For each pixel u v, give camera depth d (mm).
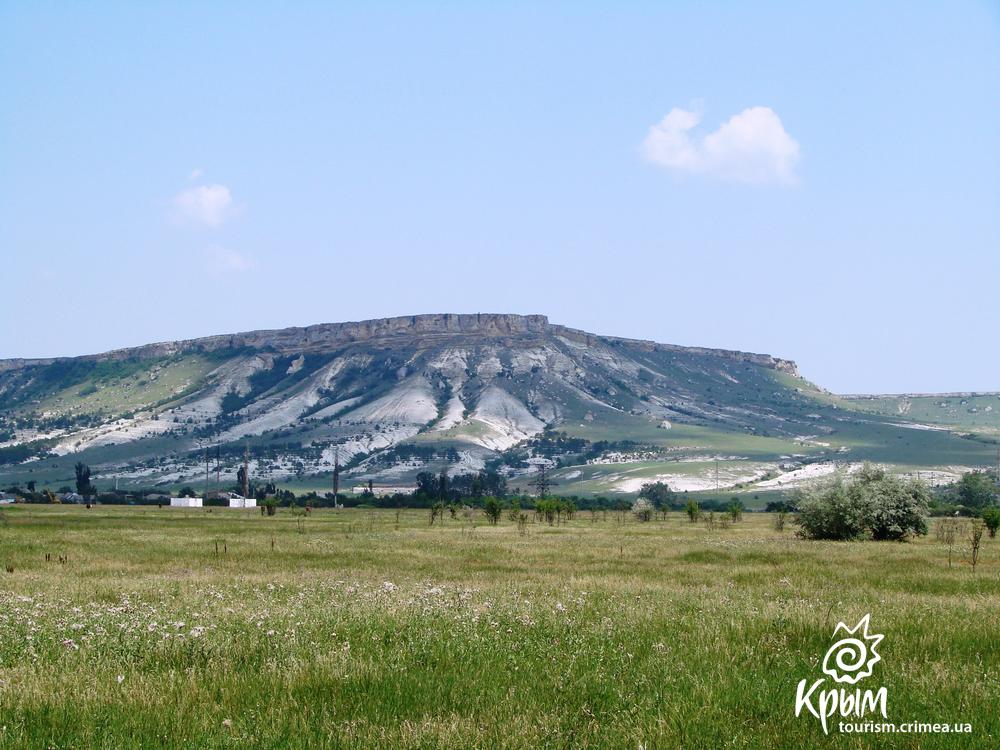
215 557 44469
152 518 110938
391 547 53281
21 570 36750
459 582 31125
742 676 14297
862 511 70625
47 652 15945
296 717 11859
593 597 25469
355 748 10844
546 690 13469
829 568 37938
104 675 13859
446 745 10930
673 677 14219
